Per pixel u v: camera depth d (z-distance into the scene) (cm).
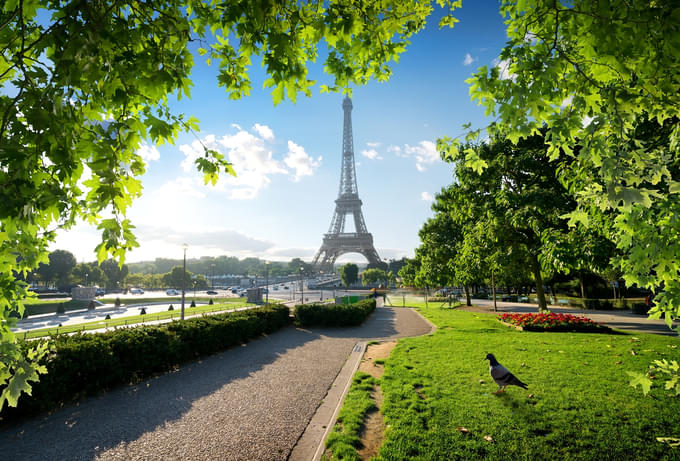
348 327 2144
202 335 1319
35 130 214
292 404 791
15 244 244
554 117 285
